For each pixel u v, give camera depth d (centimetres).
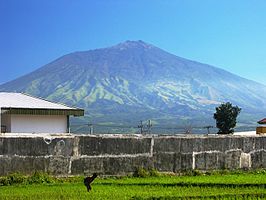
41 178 2494
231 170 2984
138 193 2097
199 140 2902
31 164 2503
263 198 1980
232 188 2255
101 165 2662
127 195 2039
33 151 2511
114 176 2680
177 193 2102
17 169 2469
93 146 2653
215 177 2722
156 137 2803
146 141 2775
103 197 1991
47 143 2547
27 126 3491
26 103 3603
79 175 2608
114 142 2702
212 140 2941
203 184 2366
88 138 2645
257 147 3094
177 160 2839
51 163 2550
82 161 2622
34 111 3466
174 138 2841
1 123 3459
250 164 3061
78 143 2620
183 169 2850
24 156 2489
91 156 2642
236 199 1964
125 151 2722
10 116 3434
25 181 2456
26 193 2108
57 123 3612
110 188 2267
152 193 2097
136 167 2744
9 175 2442
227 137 2988
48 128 3572
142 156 2759
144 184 2402
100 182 2483
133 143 2744
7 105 3462
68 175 2581
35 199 1955
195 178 2662
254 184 2352
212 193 2100
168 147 2823
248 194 2062
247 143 3056
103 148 2673
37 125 3528
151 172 2762
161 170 2798
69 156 2592
